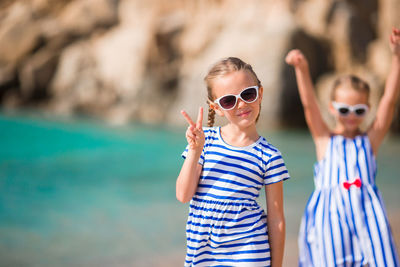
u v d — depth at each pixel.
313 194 3.14
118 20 24.17
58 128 16.89
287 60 3.35
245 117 2.27
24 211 6.82
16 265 4.48
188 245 2.31
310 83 3.34
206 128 2.45
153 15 23.02
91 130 16.89
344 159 3.09
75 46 23.55
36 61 22.88
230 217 2.22
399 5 20.05
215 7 22.19
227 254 2.21
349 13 20.56
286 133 17.91
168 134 16.86
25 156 11.77
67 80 22.83
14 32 22.95
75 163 11.12
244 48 19.92
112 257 4.74
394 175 9.77
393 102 3.19
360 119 3.23
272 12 20.53
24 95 22.89
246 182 2.26
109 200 7.62
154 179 9.48
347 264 2.89
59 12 24.00
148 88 21.48
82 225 6.07
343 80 3.28
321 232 2.97
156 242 5.31
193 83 20.52
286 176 2.31
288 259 4.65
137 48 22.20
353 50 20.34
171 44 21.88
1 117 19.16
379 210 2.94
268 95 19.05
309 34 20.23
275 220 2.28
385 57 19.50
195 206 2.29
